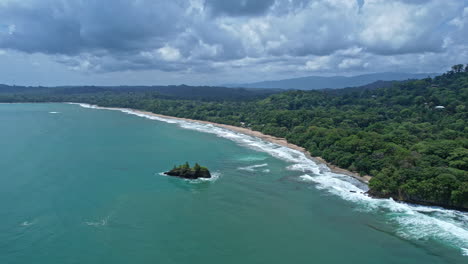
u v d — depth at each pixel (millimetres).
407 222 70812
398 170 88562
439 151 99625
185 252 58938
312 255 58844
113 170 107125
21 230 65062
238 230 67375
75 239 62219
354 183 96625
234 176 102562
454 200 75812
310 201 82500
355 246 61812
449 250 59938
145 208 77000
